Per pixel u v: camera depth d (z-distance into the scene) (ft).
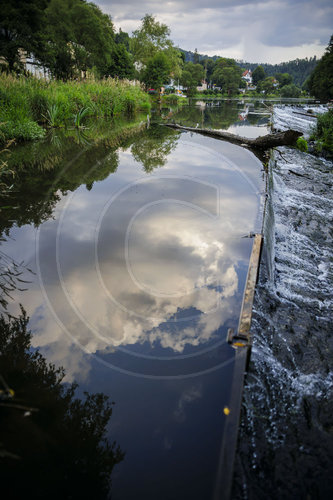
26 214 13.24
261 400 6.26
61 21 88.99
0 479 4.35
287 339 8.29
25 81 38.93
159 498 4.25
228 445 4.78
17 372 6.15
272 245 13.53
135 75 130.11
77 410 5.45
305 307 9.96
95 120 45.80
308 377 7.19
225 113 82.99
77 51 78.02
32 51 55.77
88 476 4.42
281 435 5.62
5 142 26.08
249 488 4.61
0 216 12.92
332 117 36.17
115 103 53.83
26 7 51.39
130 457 4.77
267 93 381.19
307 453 5.35
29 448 4.77
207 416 5.44
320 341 8.54
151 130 39.73
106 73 111.24
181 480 4.46
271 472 4.91
